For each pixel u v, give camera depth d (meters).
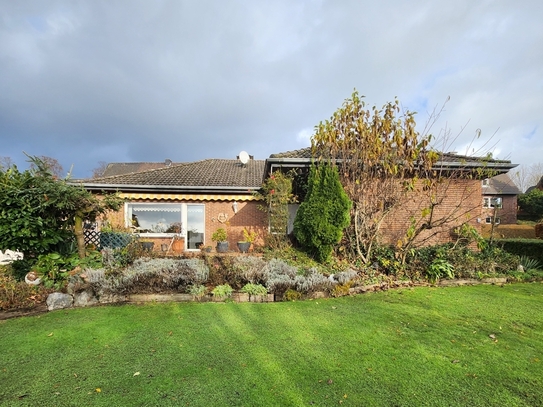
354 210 12.87
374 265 12.23
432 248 13.19
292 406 3.98
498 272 12.44
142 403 4.06
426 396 4.21
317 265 11.59
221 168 22.14
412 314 7.77
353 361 5.23
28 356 5.48
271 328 6.82
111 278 9.14
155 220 17.30
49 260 10.08
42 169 10.89
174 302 8.97
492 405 4.03
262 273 10.00
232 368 5.00
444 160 14.94
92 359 5.34
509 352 5.61
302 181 15.67
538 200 40.56
